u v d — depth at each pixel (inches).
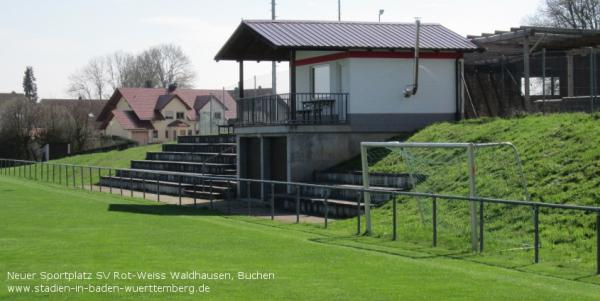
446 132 1008.9
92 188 1469.0
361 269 526.0
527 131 867.4
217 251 613.3
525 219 663.1
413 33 1210.6
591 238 590.6
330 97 1162.6
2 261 563.2
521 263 549.3
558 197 678.5
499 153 827.4
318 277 495.8
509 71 1370.6
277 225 816.3
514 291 449.4
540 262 553.6
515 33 1150.3
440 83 1177.4
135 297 438.3
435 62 1173.7
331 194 976.3
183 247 637.3
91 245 649.6
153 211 979.3
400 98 1152.8
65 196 1242.6
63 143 2765.7
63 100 4037.9
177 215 927.0
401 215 784.9
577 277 495.5
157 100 3590.1
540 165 758.5
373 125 1138.0
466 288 458.6
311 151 1099.9
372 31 1196.5
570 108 1085.1
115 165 1770.4
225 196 1190.3
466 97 1301.7
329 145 1111.0
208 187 1222.3
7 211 970.7
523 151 808.9
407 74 1155.9
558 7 2524.6
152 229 768.9
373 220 797.2
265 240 681.0
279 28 1165.7
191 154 1469.0
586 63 1346.0
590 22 2459.4
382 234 714.8
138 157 1766.7
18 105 2834.6
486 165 812.6
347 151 1121.4
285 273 510.9
